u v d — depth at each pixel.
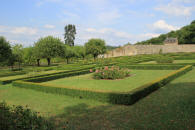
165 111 6.81
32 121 4.02
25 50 43.66
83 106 8.32
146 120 6.11
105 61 33.78
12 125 3.72
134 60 32.88
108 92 8.70
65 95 10.57
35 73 22.55
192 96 8.51
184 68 16.50
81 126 5.98
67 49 51.16
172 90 10.11
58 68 27.53
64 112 7.57
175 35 94.06
